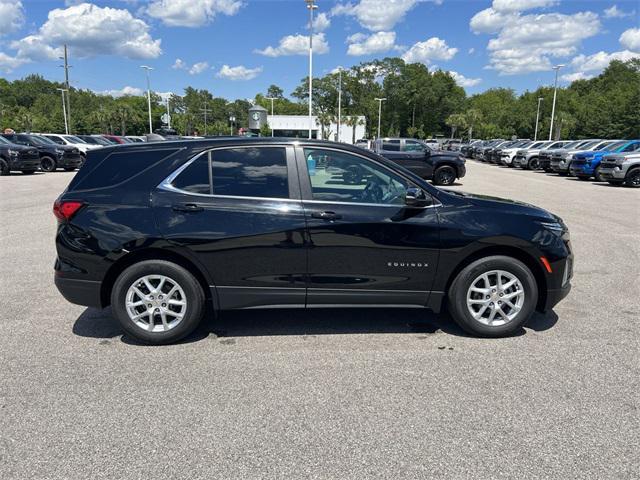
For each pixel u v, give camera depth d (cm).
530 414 304
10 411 304
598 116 7206
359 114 9706
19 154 2045
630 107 6538
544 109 8850
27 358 380
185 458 261
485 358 384
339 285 405
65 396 323
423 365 371
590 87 10712
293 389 334
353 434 283
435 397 324
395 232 399
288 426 290
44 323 454
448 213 407
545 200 1370
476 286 419
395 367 368
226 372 359
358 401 319
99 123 8256
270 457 262
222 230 390
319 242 396
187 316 404
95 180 404
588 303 520
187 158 404
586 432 286
